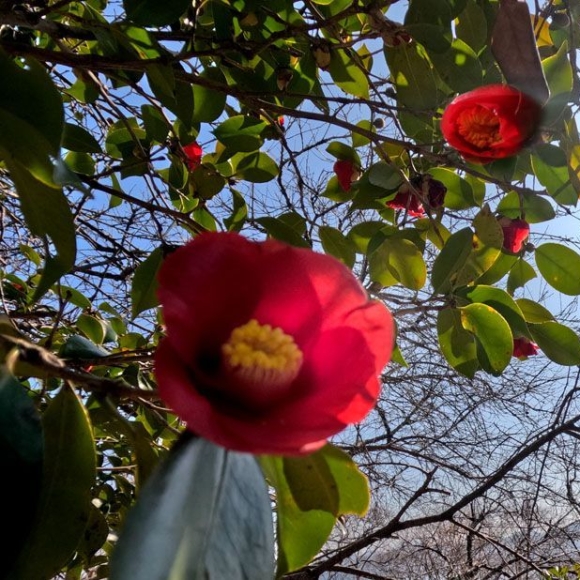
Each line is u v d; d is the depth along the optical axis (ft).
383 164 5.90
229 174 6.79
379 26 5.04
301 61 6.06
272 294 2.32
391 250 5.75
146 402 3.28
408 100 5.51
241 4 5.49
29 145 2.12
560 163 4.95
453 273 5.11
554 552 17.88
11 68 2.39
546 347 5.84
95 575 6.64
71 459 2.39
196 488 1.87
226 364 2.16
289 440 1.90
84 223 9.80
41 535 2.29
